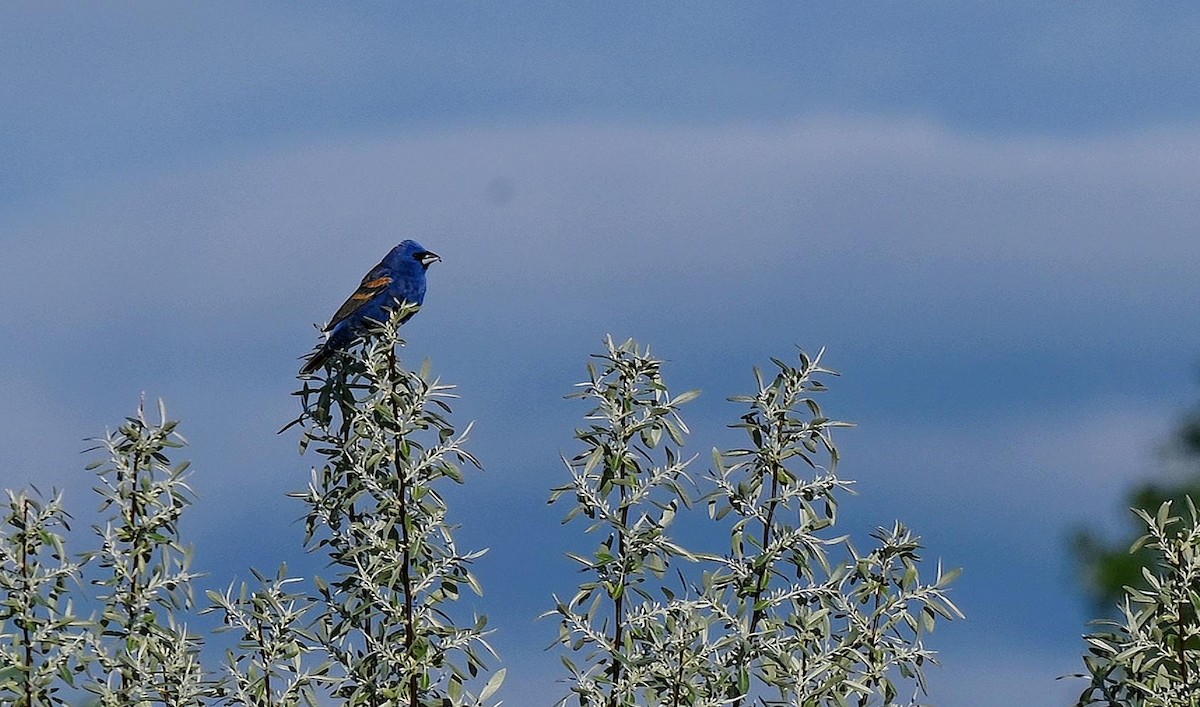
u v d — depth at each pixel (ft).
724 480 40.88
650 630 40.16
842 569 40.55
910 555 40.81
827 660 39.75
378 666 40.55
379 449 41.73
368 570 40.88
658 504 40.81
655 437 40.75
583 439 40.88
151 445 40.22
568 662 39.93
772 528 40.88
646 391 41.19
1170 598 37.91
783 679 39.42
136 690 38.68
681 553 40.32
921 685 40.32
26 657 38.14
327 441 43.70
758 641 39.83
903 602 40.50
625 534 40.11
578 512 40.57
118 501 40.11
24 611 37.93
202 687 39.78
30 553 38.58
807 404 41.32
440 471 41.63
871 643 40.45
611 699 39.55
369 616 41.32
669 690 39.40
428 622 40.98
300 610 41.06
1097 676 38.52
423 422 41.96
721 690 39.52
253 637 40.63
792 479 40.98
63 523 38.83
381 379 42.29
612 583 40.16
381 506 41.63
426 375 42.39
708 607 39.99
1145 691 37.88
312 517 42.52
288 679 40.55
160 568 39.99
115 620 39.14
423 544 40.96
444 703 40.32
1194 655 38.14
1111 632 39.01
